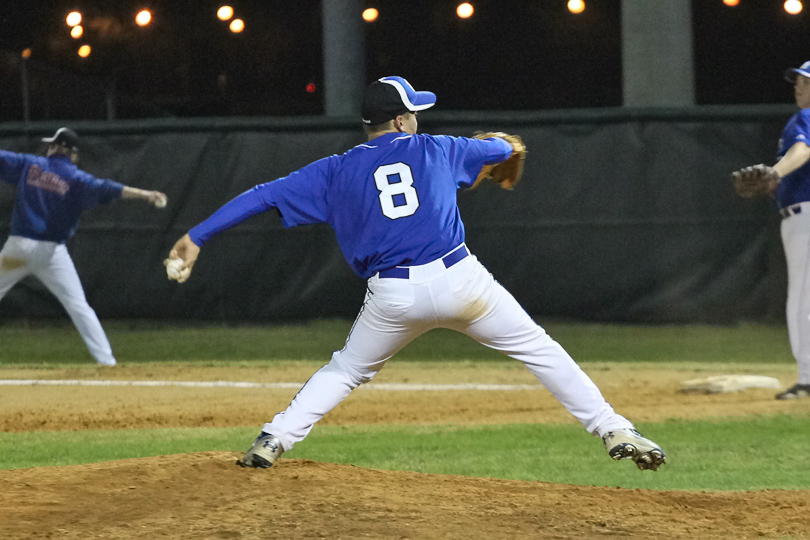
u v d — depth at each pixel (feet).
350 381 45.65
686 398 87.25
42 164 106.83
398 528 35.50
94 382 101.81
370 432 71.82
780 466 58.03
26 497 39.09
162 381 102.73
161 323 141.79
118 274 140.56
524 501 40.86
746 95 290.35
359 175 43.42
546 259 136.46
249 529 35.04
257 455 44.45
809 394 83.92
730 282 134.21
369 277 44.55
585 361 115.34
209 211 139.44
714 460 60.08
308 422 45.42
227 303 141.28
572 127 135.33
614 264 135.54
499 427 73.36
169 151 139.13
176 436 70.90
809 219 80.94
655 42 154.71
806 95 81.25
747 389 90.63
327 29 185.37
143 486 40.83
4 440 69.05
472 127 135.13
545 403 86.99
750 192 67.77
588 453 62.90
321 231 140.05
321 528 35.22
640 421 74.38
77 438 69.87
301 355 122.42
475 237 136.98
